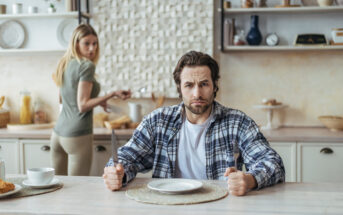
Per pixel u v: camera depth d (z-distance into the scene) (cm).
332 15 313
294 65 320
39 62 351
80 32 259
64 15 321
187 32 321
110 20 330
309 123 322
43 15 323
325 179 269
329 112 319
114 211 111
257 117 326
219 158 164
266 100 309
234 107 328
